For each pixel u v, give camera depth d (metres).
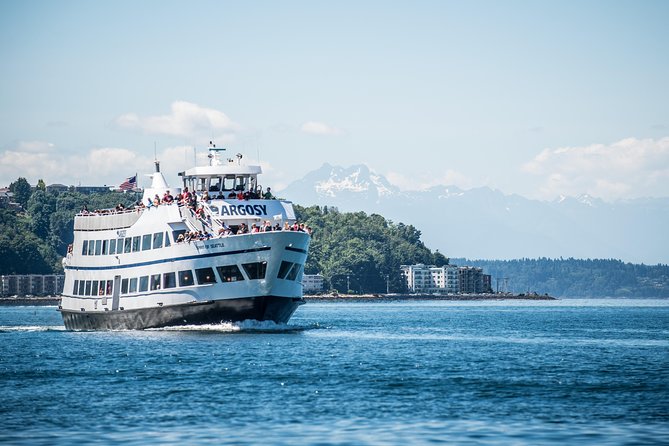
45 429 119.31
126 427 120.12
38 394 143.00
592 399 138.62
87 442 113.00
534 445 110.88
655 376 161.62
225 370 165.38
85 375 161.75
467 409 130.88
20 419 124.88
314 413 127.94
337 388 147.12
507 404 134.50
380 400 137.25
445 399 138.12
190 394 142.12
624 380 156.62
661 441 112.56
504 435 115.50
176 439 114.00
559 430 118.00
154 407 132.38
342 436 115.00
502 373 164.25
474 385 150.50
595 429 118.56
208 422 122.56
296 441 112.75
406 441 112.62
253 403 134.88
